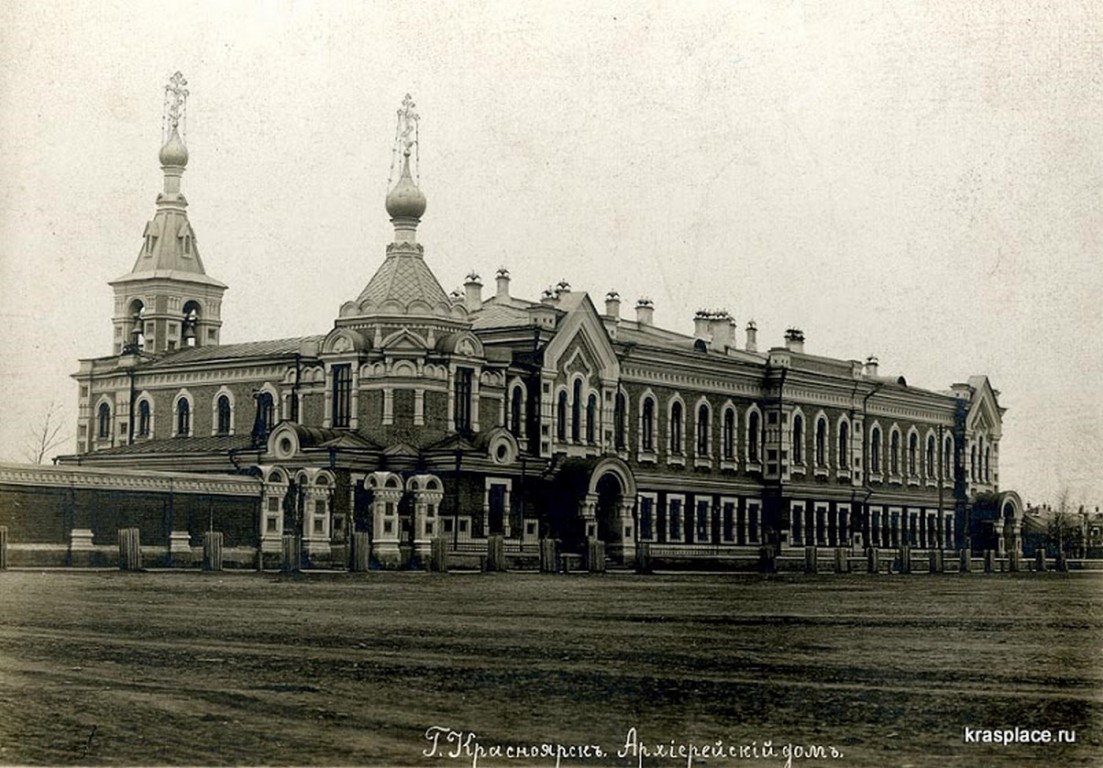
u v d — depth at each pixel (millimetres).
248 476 56219
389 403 61656
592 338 68562
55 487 50594
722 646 28172
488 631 30062
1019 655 27391
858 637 30766
